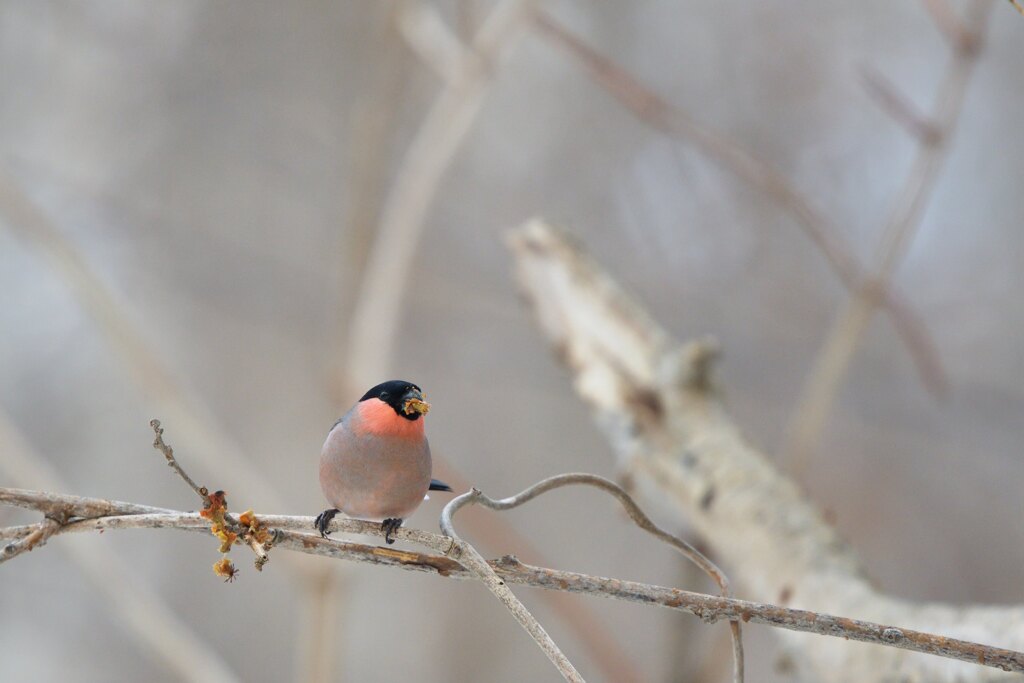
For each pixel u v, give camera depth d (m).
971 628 4.81
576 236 8.80
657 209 15.22
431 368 15.28
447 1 12.83
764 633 13.33
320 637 7.86
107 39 15.55
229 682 8.12
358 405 4.94
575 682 3.73
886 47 15.23
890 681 5.00
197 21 15.80
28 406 16.31
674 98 15.38
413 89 13.20
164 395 8.71
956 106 7.93
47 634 15.33
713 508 6.46
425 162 9.13
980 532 13.26
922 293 14.39
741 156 8.60
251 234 15.56
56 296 16.56
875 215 14.49
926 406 13.29
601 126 15.71
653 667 13.80
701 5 15.75
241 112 15.77
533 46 15.89
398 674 15.39
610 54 15.77
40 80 15.41
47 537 4.11
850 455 13.79
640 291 14.77
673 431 7.04
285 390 16.20
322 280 15.62
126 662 15.25
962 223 14.71
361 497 4.87
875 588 5.53
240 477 8.59
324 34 15.87
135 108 15.62
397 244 9.01
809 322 14.12
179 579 15.83
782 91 15.20
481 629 15.41
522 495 4.44
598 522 15.62
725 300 14.51
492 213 15.48
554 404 15.91
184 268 15.51
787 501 6.26
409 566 4.23
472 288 15.05
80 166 15.30
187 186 15.53
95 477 16.39
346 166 15.59
